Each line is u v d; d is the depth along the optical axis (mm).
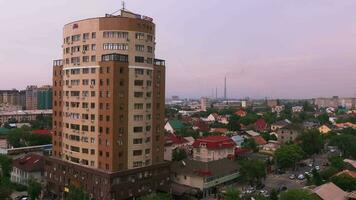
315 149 197500
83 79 118312
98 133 113562
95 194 110375
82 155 118688
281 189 133375
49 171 130250
